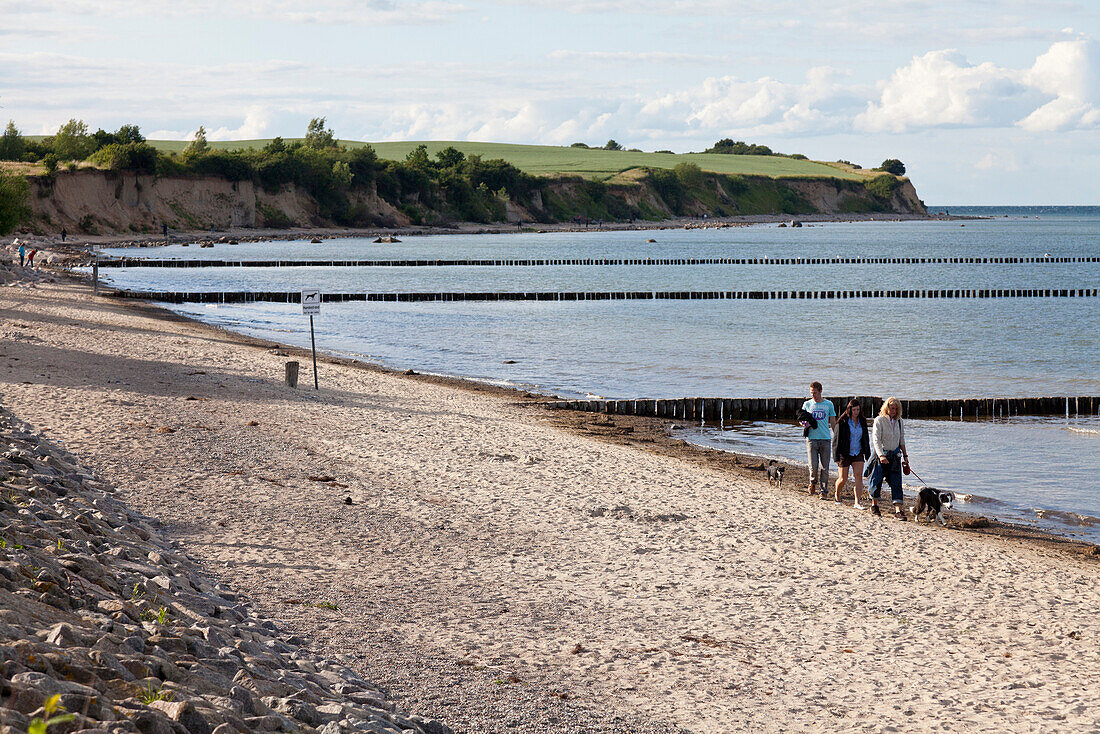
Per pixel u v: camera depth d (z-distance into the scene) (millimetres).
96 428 18656
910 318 60312
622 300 71438
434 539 13633
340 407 24891
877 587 12859
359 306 63844
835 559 14133
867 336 51062
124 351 32312
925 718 8617
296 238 161500
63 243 120312
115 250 118062
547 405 28812
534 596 11477
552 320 57094
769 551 14352
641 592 11984
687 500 17453
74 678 5441
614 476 19156
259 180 173000
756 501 17953
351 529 13680
